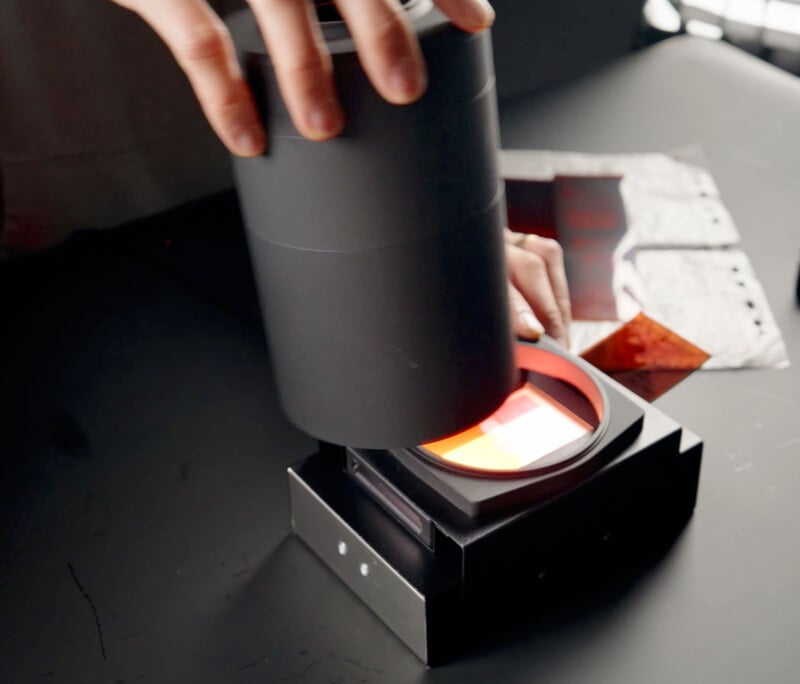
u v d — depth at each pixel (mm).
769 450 674
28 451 720
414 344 454
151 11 413
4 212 1041
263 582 605
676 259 848
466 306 458
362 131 406
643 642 550
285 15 382
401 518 569
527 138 1021
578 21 1306
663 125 1032
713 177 955
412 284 440
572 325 779
